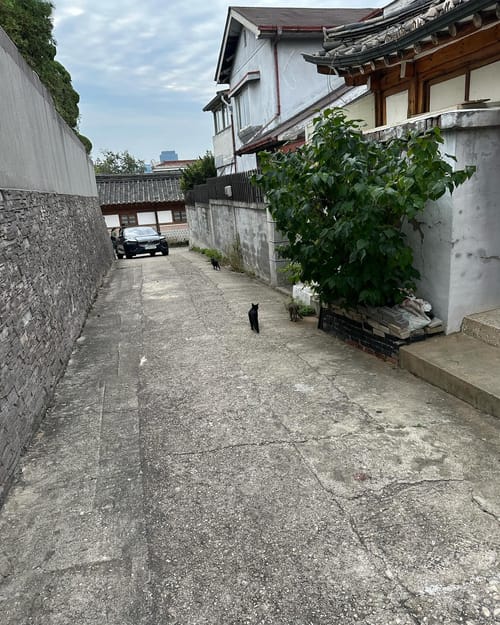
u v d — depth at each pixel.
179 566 2.13
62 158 7.91
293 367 4.56
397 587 1.93
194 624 1.83
